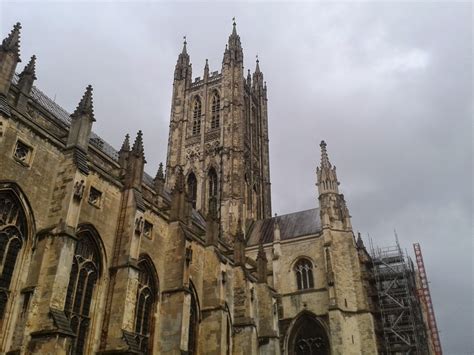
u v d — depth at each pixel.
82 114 49.59
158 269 59.00
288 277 94.44
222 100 126.88
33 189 42.59
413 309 94.56
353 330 82.19
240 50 135.50
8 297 38.69
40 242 41.53
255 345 72.94
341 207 95.94
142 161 57.47
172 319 55.81
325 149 104.19
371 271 99.50
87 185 49.50
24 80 49.09
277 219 113.19
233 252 86.06
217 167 117.06
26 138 43.06
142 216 53.69
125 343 44.69
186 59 141.38
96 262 49.28
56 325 36.91
